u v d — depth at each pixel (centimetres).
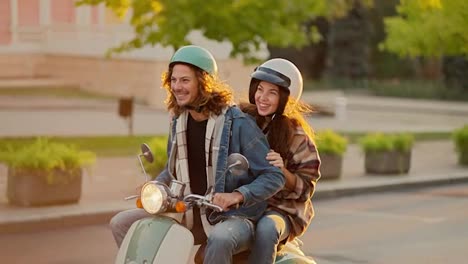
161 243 693
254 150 726
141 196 709
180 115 743
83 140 3077
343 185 2339
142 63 4538
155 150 1984
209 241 702
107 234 1633
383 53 8281
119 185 2130
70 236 1605
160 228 700
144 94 4528
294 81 753
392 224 1856
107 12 4781
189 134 740
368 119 5016
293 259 745
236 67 4450
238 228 707
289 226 751
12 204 1808
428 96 7212
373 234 1725
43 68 5078
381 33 8275
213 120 732
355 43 7781
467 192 2431
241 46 2481
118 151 2827
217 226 709
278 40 2428
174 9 2345
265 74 748
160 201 697
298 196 750
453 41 3020
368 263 1427
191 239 694
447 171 2770
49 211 1733
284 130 754
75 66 4900
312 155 755
